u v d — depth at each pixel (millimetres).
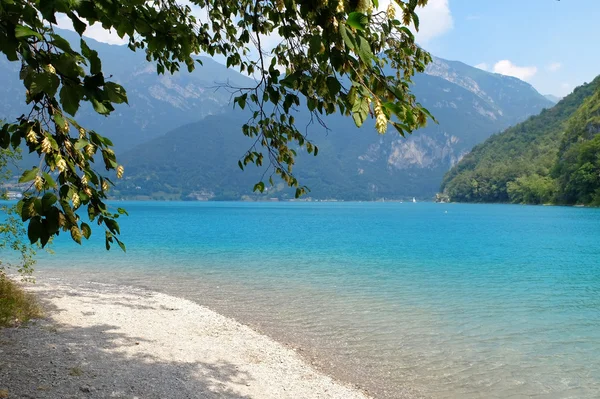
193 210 151750
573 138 167875
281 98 3197
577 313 14516
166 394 6879
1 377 6574
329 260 27672
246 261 26812
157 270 22953
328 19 2088
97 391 6605
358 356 10109
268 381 8195
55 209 2213
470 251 34312
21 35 1632
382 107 1948
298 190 4891
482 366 9578
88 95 1939
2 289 11148
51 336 9125
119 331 10289
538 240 44438
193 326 11695
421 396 8031
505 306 15445
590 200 137875
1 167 8086
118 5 2072
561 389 8414
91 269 22984
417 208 189750
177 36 2896
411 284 19641
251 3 4816
